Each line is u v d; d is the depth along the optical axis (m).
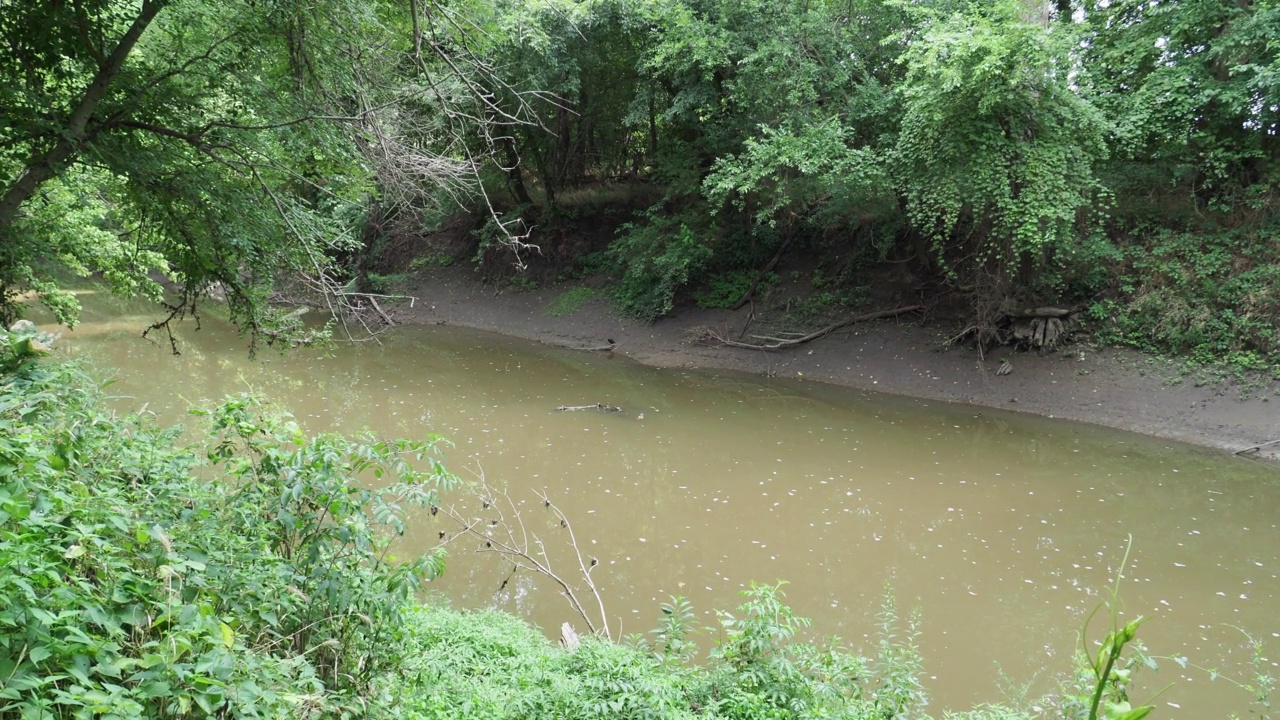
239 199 6.52
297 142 6.49
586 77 19.22
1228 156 12.73
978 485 10.18
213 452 3.62
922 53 12.93
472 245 25.06
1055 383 13.66
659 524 8.84
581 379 16.73
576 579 7.48
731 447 11.88
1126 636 1.18
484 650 5.29
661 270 19.44
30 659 2.02
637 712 4.02
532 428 12.70
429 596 6.92
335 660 3.18
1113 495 9.76
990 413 13.56
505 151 21.77
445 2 6.68
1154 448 11.45
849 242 18.58
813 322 17.72
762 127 14.91
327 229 7.41
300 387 15.09
